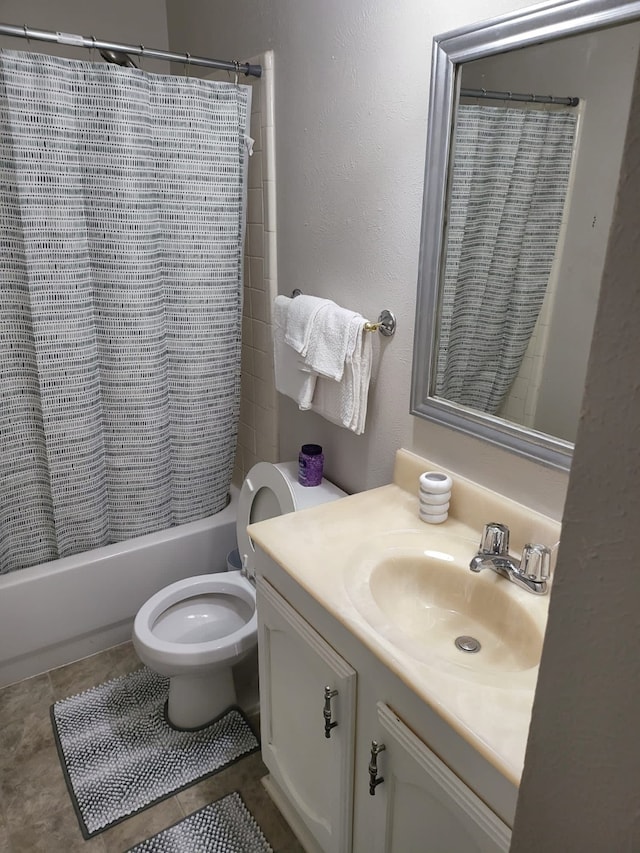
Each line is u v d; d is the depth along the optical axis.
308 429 2.05
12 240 1.71
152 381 2.03
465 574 1.27
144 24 2.47
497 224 1.24
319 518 1.47
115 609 2.17
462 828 0.96
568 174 1.10
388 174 1.48
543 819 0.51
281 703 1.48
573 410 1.18
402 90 1.39
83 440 1.98
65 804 1.65
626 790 0.43
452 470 1.49
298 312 1.71
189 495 2.30
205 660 1.69
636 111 0.34
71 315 1.84
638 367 0.36
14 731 1.87
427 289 1.41
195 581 1.97
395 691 1.04
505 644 1.18
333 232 1.72
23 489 1.97
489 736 0.87
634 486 0.38
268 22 1.82
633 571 0.39
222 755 1.80
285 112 1.83
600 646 0.42
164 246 1.95
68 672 2.11
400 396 1.60
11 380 1.85
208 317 2.08
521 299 1.23
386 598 1.27
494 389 1.32
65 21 2.32
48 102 1.63
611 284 0.37
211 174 1.92
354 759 1.22
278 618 1.37
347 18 1.50
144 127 1.77
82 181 1.75
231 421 2.29
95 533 2.13
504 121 1.18
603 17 0.99
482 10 1.18
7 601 1.95
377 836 1.20
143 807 1.64
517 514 1.32
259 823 1.61
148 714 1.94
